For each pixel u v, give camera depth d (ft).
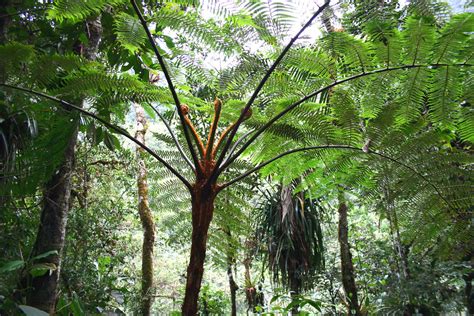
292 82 5.72
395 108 5.64
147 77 8.32
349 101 5.79
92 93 5.71
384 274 14.46
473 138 5.62
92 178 14.98
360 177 6.79
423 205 6.65
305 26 4.75
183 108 5.60
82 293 10.77
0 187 6.46
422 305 13.56
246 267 16.24
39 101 5.94
